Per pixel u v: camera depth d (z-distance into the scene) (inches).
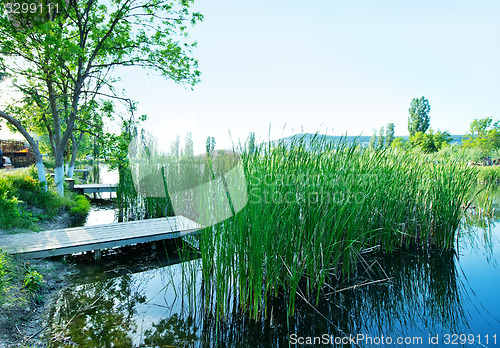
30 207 236.5
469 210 259.3
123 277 134.2
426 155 184.4
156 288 123.8
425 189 172.4
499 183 337.4
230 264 98.3
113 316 102.0
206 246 105.7
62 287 122.0
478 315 107.0
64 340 87.8
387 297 117.4
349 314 106.2
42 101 313.3
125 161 257.9
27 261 132.6
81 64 270.8
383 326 100.3
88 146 752.3
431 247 171.2
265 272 108.9
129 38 294.4
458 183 170.4
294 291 99.9
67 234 166.6
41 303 107.4
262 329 97.0
